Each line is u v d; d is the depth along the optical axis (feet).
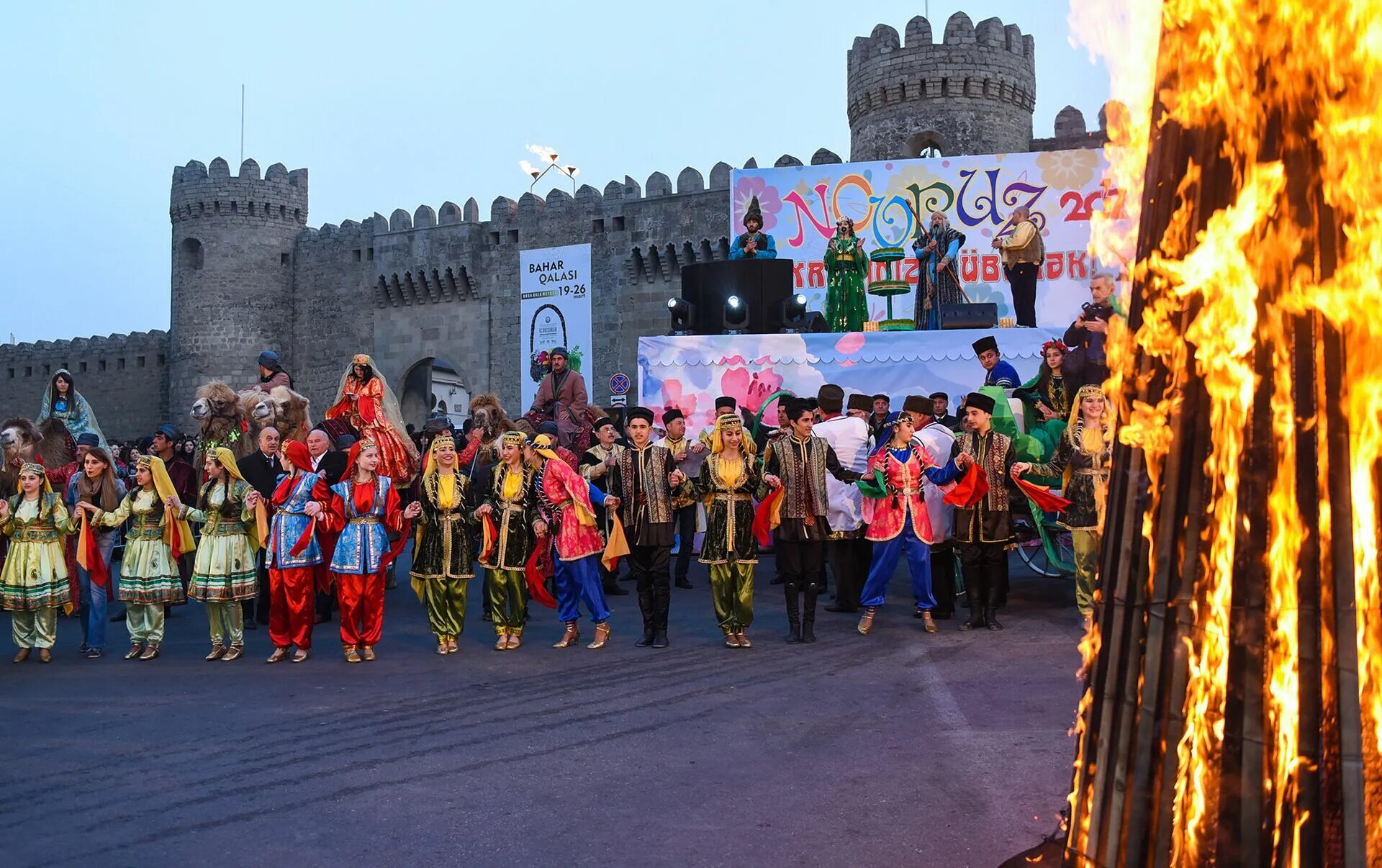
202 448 34.65
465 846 13.87
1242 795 7.16
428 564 28.07
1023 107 127.44
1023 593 35.53
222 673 26.12
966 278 91.40
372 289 156.56
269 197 160.35
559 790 16.12
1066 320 89.92
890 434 32.17
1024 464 28.60
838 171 92.63
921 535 28.76
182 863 13.47
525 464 29.07
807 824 14.38
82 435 34.60
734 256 48.60
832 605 33.68
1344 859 6.92
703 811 15.02
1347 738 6.95
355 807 15.52
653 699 22.04
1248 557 7.19
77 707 22.41
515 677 24.70
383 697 22.85
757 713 20.62
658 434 42.65
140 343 171.42
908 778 16.26
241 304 158.40
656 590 28.30
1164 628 7.59
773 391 42.16
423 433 46.24
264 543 27.96
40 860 13.61
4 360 183.52
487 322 148.25
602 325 138.10
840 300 66.13
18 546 27.66
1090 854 8.02
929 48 123.95
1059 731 18.66
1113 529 8.10
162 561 28.32
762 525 28.30
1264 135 7.29
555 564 30.73
